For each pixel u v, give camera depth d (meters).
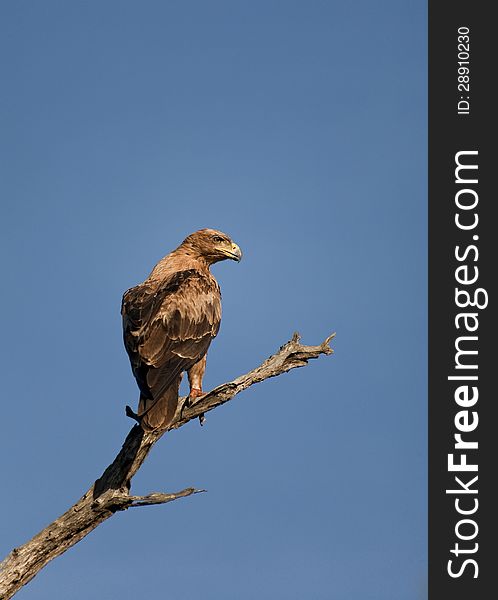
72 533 13.97
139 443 14.58
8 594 13.75
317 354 15.86
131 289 17.47
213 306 17.55
